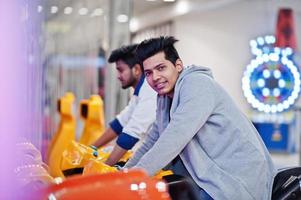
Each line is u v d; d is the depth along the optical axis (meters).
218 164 1.78
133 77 2.60
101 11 5.82
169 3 10.78
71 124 3.34
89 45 6.15
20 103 0.70
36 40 1.85
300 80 9.31
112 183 1.20
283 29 9.87
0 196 0.76
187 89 1.72
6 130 0.69
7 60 0.68
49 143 3.12
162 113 1.91
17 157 0.85
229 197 1.71
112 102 4.93
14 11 0.69
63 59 6.30
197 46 12.28
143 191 1.23
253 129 1.90
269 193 1.85
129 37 5.07
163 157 1.66
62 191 1.14
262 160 1.80
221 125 1.78
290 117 10.61
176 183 1.54
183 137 1.67
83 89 6.11
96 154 2.24
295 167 1.96
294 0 11.78
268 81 9.44
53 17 6.18
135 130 2.32
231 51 12.52
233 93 12.49
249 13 12.41
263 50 9.58
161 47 1.77
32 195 0.99
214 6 11.31
